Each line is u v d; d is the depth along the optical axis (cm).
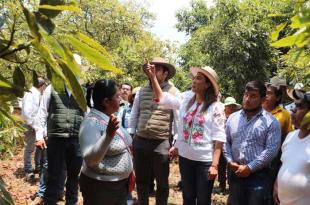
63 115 491
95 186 323
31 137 736
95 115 322
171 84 491
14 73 123
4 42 109
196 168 406
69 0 103
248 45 1089
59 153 495
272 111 429
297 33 122
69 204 504
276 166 412
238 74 1127
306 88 222
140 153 480
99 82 327
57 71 107
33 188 689
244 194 362
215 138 393
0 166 861
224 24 1134
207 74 397
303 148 303
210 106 402
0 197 116
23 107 670
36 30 99
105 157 321
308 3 127
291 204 304
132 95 655
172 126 486
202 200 402
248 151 359
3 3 105
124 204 340
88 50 107
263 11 1100
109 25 1644
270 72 1183
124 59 1480
